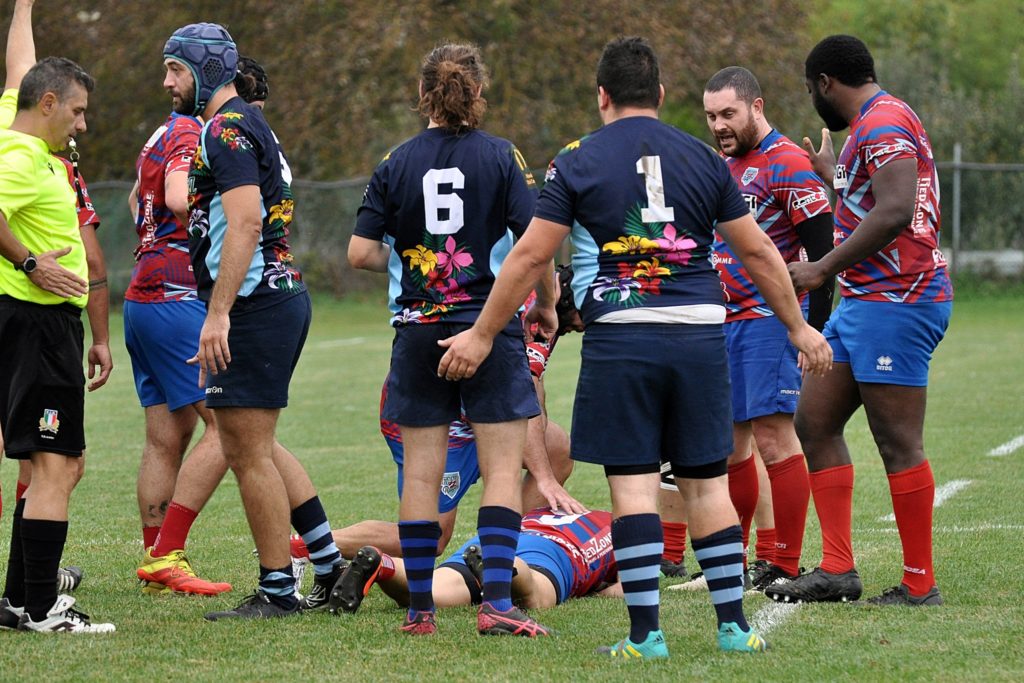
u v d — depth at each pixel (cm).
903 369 1841
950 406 4316
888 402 1856
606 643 1634
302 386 5247
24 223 1741
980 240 9588
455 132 1719
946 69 15588
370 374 5669
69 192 1800
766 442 2031
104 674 1483
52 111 1767
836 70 1905
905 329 1836
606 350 1519
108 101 10675
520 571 1794
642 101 1562
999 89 16275
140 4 10406
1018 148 11362
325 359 6328
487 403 1686
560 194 1542
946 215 9625
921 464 1850
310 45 9819
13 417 1697
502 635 1667
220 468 2055
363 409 4550
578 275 1563
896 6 15925
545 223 1541
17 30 2167
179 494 2033
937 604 1836
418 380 1700
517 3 9925
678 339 1509
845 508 1900
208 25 1789
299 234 9744
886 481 3050
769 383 2000
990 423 3928
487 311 1583
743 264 1567
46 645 1622
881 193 1786
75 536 2480
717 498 1562
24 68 2144
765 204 2036
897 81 12569
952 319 8175
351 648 1606
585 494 2961
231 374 1750
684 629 1723
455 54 1727
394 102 10025
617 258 1526
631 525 1531
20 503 1762
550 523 2027
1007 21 16875
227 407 1755
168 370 2109
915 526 1844
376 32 9719
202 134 1731
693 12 10300
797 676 1443
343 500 2859
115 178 10981
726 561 1556
